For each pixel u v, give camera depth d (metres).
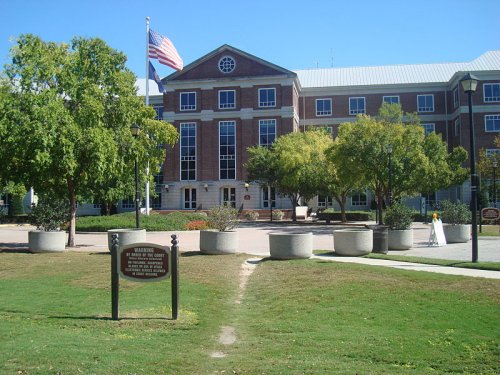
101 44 22.17
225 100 55.53
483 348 7.44
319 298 10.82
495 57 55.34
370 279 12.32
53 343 7.48
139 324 8.95
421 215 41.25
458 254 18.52
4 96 19.66
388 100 58.16
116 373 6.21
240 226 37.09
